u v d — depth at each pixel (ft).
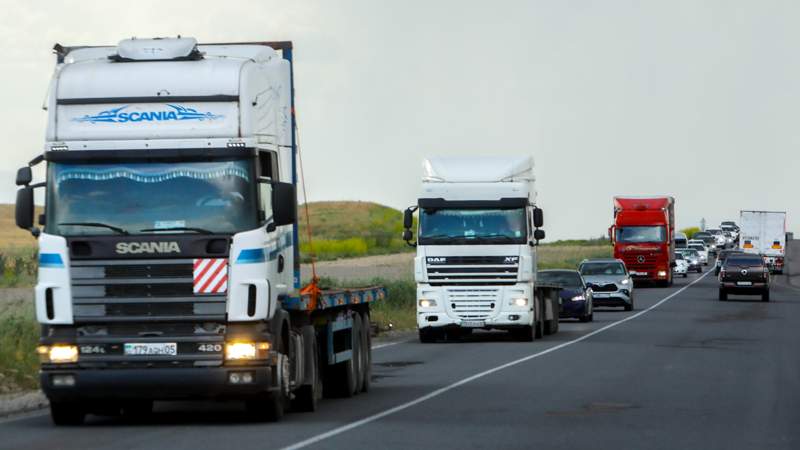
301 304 140.26
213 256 127.95
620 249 612.29
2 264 470.80
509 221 274.36
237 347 127.54
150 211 129.08
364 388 172.86
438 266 274.77
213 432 127.24
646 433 125.80
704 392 167.94
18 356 188.96
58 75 132.05
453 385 179.11
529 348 259.39
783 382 182.50
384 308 354.54
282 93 143.74
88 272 128.57
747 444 118.11
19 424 137.49
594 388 173.78
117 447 115.75
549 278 372.58
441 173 275.80
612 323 360.69
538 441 119.65
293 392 146.72
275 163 138.51
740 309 436.35
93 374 127.85
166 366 127.65
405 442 118.52
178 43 134.51
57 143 130.41
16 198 132.05
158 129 130.00
